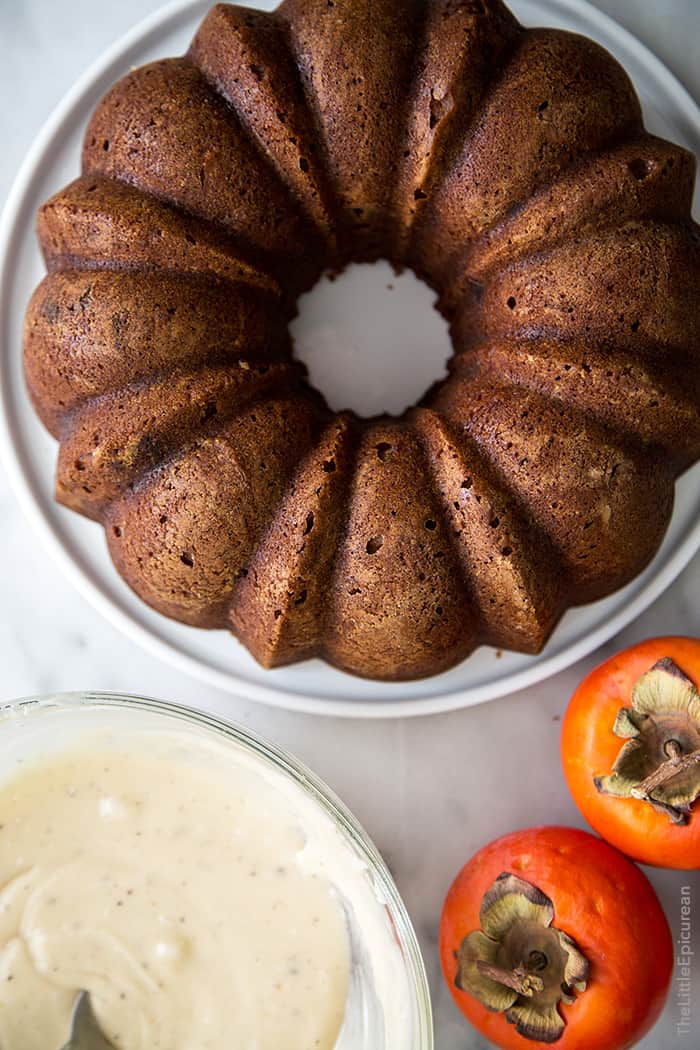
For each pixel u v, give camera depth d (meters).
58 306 0.49
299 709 0.53
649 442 0.49
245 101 0.49
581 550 0.49
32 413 0.54
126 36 0.53
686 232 0.50
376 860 0.48
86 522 0.54
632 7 0.55
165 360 0.48
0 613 0.55
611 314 0.48
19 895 0.50
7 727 0.50
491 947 0.49
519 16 0.54
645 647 0.49
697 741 0.48
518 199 0.49
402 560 0.49
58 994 0.50
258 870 0.51
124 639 0.55
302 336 0.55
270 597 0.49
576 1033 0.48
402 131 0.49
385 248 0.54
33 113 0.56
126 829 0.51
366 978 0.51
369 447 0.50
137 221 0.48
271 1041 0.50
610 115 0.49
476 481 0.48
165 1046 0.49
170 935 0.50
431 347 0.55
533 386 0.49
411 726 0.55
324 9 0.49
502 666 0.53
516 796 0.55
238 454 0.49
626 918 0.48
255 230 0.49
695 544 0.53
